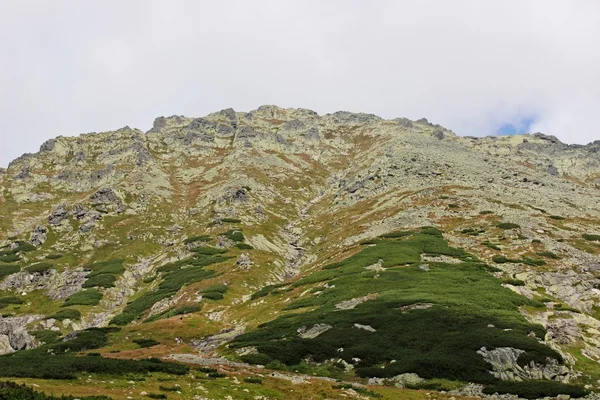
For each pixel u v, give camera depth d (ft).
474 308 191.11
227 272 333.83
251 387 119.24
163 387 106.73
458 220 368.07
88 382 108.27
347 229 419.54
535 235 312.29
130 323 285.64
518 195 446.60
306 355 171.42
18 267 404.36
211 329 238.89
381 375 148.87
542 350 154.20
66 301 337.52
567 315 193.16
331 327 190.39
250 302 276.00
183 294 304.09
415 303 201.87
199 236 439.22
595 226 351.05
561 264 258.78
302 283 280.31
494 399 131.34
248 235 432.66
